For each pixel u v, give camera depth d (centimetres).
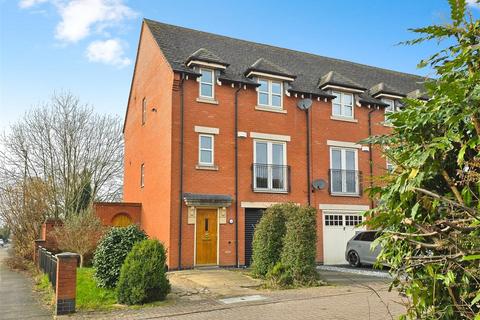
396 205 289
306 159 1912
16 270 1869
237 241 1703
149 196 1877
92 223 1662
